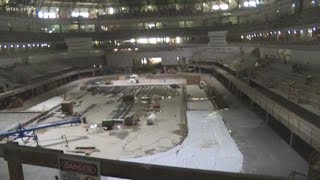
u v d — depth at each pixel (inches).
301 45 1534.2
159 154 1075.3
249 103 1828.2
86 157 151.3
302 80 1451.8
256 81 1736.0
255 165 948.6
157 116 1612.9
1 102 1897.1
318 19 1512.1
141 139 1248.2
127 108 1818.4
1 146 174.7
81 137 1295.5
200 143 1167.6
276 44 1915.6
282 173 884.0
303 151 1054.4
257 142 1155.9
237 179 133.0
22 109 1817.2
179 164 982.4
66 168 154.8
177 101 1967.3
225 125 1390.3
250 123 1413.6
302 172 880.3
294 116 1036.5
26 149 167.6
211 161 993.5
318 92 1202.0
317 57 1590.8
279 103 1261.1
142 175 148.2
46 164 162.6
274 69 1911.9
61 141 1246.9
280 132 1268.5
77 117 1544.0
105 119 1514.5
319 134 853.2
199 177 139.1
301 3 1959.9
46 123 1501.0
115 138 1272.1
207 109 1705.2
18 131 1224.2
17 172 173.5
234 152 1057.5
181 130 1348.4
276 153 1041.5
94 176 149.3
